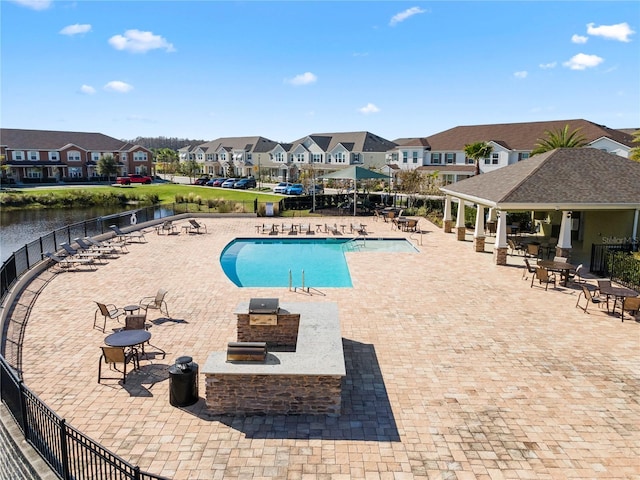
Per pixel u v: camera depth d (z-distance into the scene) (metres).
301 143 80.00
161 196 61.03
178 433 8.45
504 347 12.20
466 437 8.37
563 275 18.08
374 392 9.91
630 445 8.17
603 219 23.52
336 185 63.91
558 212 27.69
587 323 13.95
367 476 7.37
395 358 11.53
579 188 19.78
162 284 18.17
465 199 25.03
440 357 11.59
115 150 83.19
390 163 68.94
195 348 12.03
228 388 8.97
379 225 34.28
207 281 18.61
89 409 9.20
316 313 11.80
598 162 21.84
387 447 8.09
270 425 8.72
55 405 9.34
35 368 10.95
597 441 8.28
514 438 8.35
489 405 9.41
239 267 23.19
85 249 22.94
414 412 9.16
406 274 19.69
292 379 8.92
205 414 9.08
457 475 7.40
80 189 66.00
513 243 24.53
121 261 22.36
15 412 9.05
